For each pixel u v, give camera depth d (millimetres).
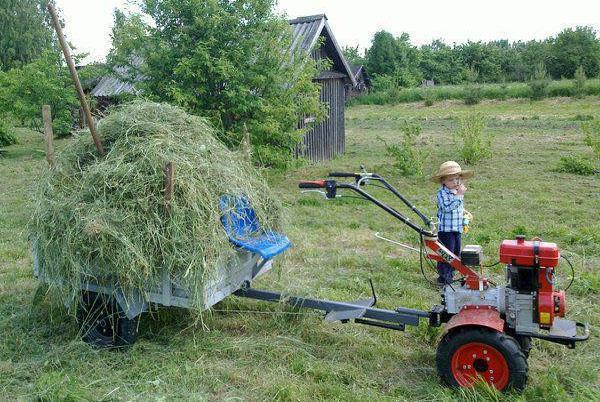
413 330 5781
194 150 5660
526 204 11531
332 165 17562
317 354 5391
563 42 49938
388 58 57750
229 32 13180
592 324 5984
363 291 6977
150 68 13414
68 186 5477
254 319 6070
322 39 15750
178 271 5094
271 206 6141
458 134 18047
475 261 4945
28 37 47969
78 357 5238
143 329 5785
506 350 4414
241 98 13039
